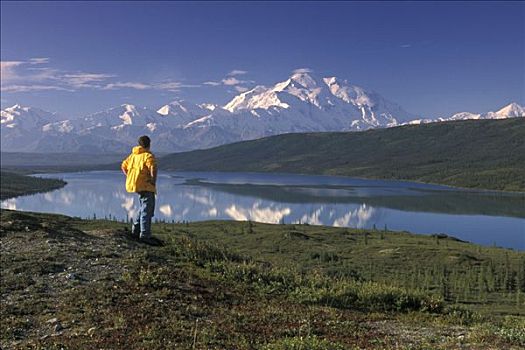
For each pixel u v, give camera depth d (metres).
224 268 17.91
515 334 11.86
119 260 17.36
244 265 18.12
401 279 86.44
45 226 21.19
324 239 139.38
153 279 15.24
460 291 82.06
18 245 18.62
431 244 133.38
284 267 19.88
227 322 12.66
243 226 160.12
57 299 13.80
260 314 13.63
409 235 152.88
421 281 86.12
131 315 12.70
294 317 13.55
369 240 141.00
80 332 11.63
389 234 154.12
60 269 16.23
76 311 12.91
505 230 172.50
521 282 86.81
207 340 11.22
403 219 199.88
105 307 13.26
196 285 15.70
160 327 11.95
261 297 15.64
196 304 14.02
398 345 11.46
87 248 18.52
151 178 19.86
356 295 16.69
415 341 11.95
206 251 19.98
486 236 160.50
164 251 19.33
